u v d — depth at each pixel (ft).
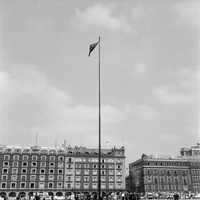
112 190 488.44
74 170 490.49
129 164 633.61
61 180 480.23
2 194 455.22
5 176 465.47
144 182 533.55
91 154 505.25
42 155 487.61
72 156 497.05
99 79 161.99
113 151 519.19
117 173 501.56
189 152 642.63
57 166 486.38
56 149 509.76
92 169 496.64
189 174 556.92
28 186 467.11
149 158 555.69
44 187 471.62
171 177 546.67
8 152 478.18
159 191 531.09
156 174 542.98
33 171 476.54
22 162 477.36
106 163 504.02
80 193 478.18
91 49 173.47
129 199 343.67
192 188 547.49
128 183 628.28
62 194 472.85
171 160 558.15
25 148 495.41
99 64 164.66
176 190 538.47
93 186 487.61
